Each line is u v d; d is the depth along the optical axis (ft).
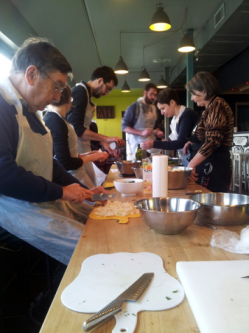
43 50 3.84
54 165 5.28
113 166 9.71
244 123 26.58
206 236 2.87
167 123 28.84
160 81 24.29
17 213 4.00
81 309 1.66
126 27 18.17
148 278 1.97
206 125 6.19
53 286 4.18
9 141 3.62
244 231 2.65
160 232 2.92
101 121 40.68
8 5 12.16
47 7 13.64
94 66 25.39
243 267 2.05
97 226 3.27
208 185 6.53
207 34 17.20
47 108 6.50
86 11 15.17
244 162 16.39
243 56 19.07
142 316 1.61
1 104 3.66
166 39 20.48
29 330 3.79
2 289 3.83
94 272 2.11
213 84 6.29
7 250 3.95
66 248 3.92
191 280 1.87
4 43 12.64
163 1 14.80
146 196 4.87
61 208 4.53
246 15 13.32
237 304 1.60
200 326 1.47
